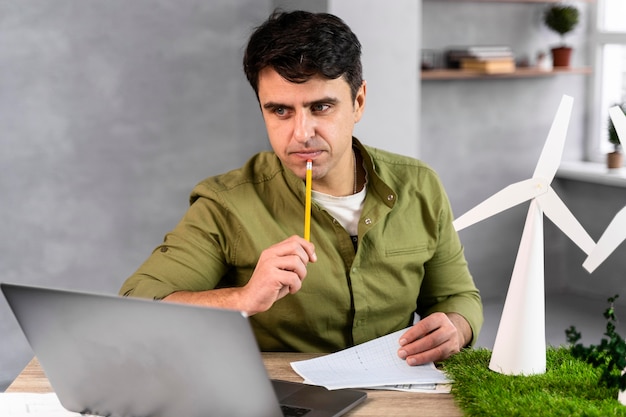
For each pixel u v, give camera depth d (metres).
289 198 1.64
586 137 4.58
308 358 1.50
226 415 1.11
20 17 3.05
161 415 1.15
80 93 3.17
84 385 1.19
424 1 4.01
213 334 1.03
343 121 1.46
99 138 3.22
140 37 3.23
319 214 1.61
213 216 1.64
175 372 1.09
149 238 3.36
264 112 1.48
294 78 1.40
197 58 3.33
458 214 4.29
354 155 1.68
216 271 1.64
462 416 1.22
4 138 3.10
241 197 1.64
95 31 3.16
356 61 1.49
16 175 3.13
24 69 3.09
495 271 4.42
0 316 3.13
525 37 4.34
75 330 1.12
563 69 4.23
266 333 1.63
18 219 3.15
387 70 3.29
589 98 4.54
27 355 3.18
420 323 1.47
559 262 4.53
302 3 3.28
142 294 1.52
